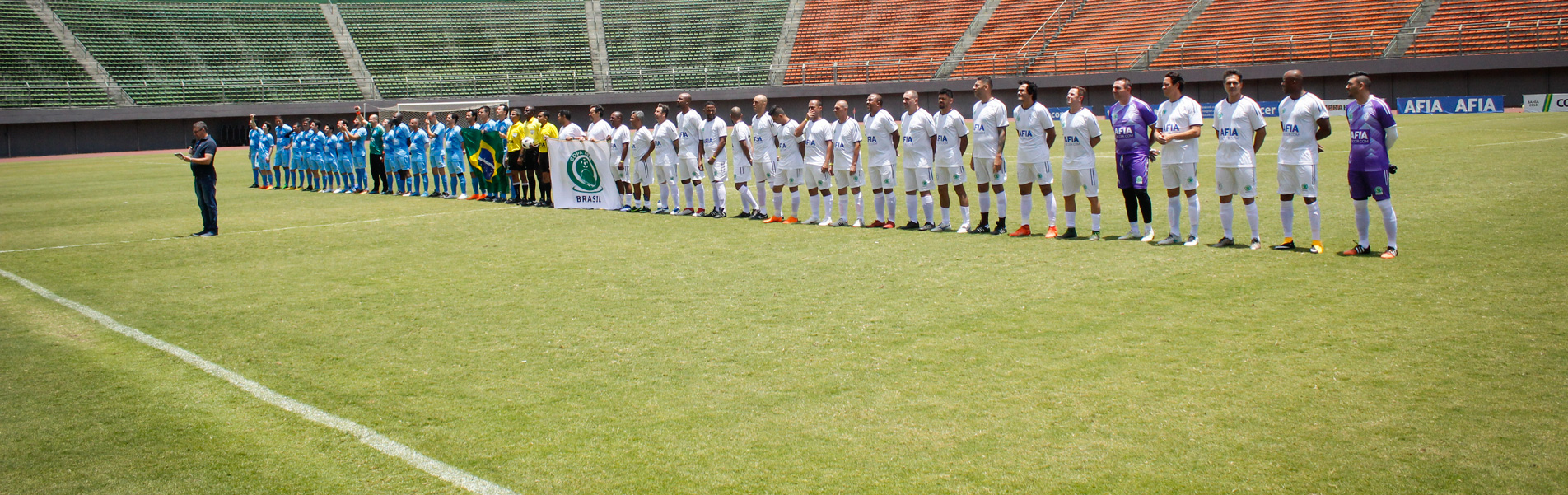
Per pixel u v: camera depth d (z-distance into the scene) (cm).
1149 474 410
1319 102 878
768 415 496
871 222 1214
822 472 424
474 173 1697
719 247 1055
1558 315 621
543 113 1568
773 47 5222
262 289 885
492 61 5094
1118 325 651
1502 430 439
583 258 1011
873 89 4769
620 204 1479
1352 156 851
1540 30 3816
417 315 757
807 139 1209
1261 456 423
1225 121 919
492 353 634
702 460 442
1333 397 491
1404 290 717
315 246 1162
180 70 4600
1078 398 505
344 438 482
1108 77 4406
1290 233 917
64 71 4362
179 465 454
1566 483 386
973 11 5206
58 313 794
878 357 592
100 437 493
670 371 577
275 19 5066
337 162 2002
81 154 4219
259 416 519
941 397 514
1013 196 1515
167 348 670
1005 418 479
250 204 1756
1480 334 589
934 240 1055
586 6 5519
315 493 419
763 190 1343
